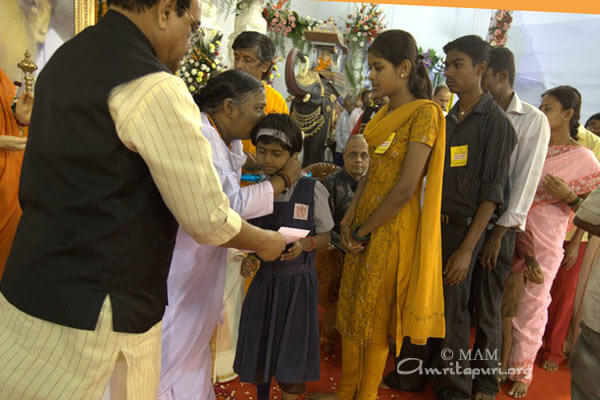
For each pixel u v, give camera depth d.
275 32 6.36
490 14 7.28
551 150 2.25
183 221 0.81
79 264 0.75
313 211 1.62
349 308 1.75
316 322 1.66
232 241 0.97
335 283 2.33
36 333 0.76
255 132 1.37
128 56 0.77
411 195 1.53
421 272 1.60
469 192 1.83
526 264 2.15
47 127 0.77
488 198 1.75
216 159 1.17
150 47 0.84
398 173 1.59
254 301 1.62
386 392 2.13
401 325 1.66
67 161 0.75
